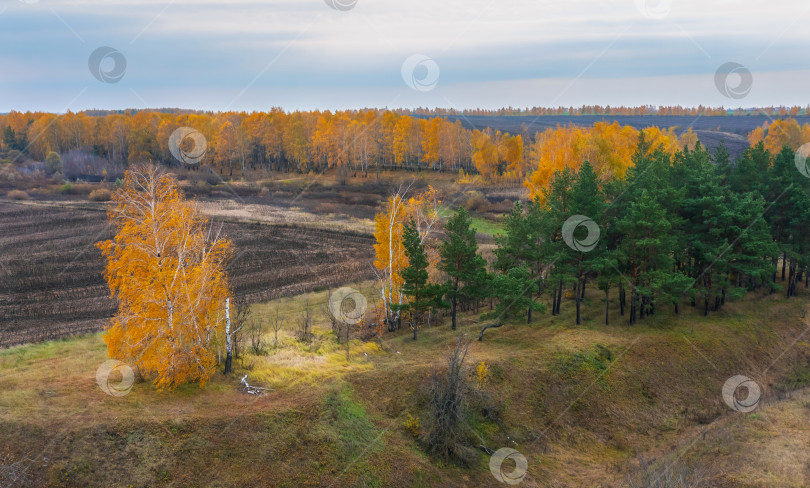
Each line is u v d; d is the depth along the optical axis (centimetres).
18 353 3575
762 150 5384
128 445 2464
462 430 3059
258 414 2795
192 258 3158
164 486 2372
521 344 4003
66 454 2359
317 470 2638
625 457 3122
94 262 6188
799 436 3112
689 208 4672
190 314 2970
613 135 8519
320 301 5106
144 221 2955
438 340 4094
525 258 4344
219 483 2448
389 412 3136
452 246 4119
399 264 4478
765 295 5128
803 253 4947
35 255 6412
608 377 3694
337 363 3562
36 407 2602
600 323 4450
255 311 4791
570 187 4522
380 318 4522
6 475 2223
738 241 4509
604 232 4356
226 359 3222
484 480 2822
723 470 2797
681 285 4244
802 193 4819
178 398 2867
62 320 4497
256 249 7000
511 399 3425
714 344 4156
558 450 3150
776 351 4278
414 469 2792
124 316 2852
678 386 3750
